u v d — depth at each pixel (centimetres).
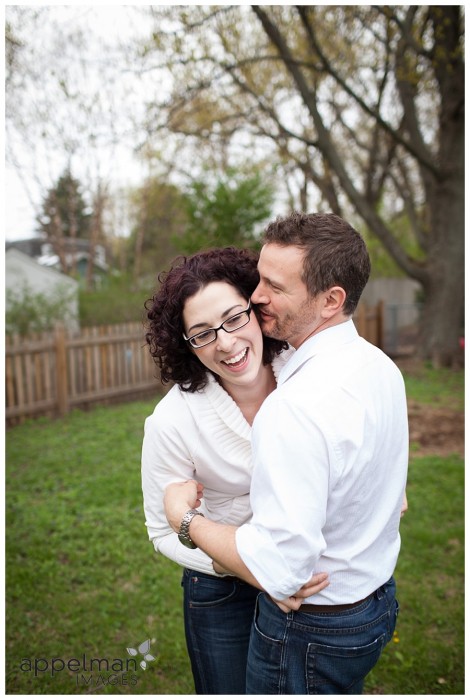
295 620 128
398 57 933
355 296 133
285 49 841
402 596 317
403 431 136
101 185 1772
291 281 129
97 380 838
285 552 111
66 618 301
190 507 141
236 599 167
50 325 929
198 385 155
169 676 259
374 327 1266
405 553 364
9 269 1072
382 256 2195
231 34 843
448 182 1095
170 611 308
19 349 721
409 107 1030
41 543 377
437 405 779
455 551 368
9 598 318
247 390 159
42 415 753
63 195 1980
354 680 134
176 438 153
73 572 344
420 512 423
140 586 331
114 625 294
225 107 1139
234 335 142
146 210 1916
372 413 123
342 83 848
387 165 1288
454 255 1113
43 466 537
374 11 873
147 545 376
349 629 128
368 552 131
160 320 150
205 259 148
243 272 146
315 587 121
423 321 1159
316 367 125
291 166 1400
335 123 1280
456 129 1060
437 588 324
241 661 170
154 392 948
